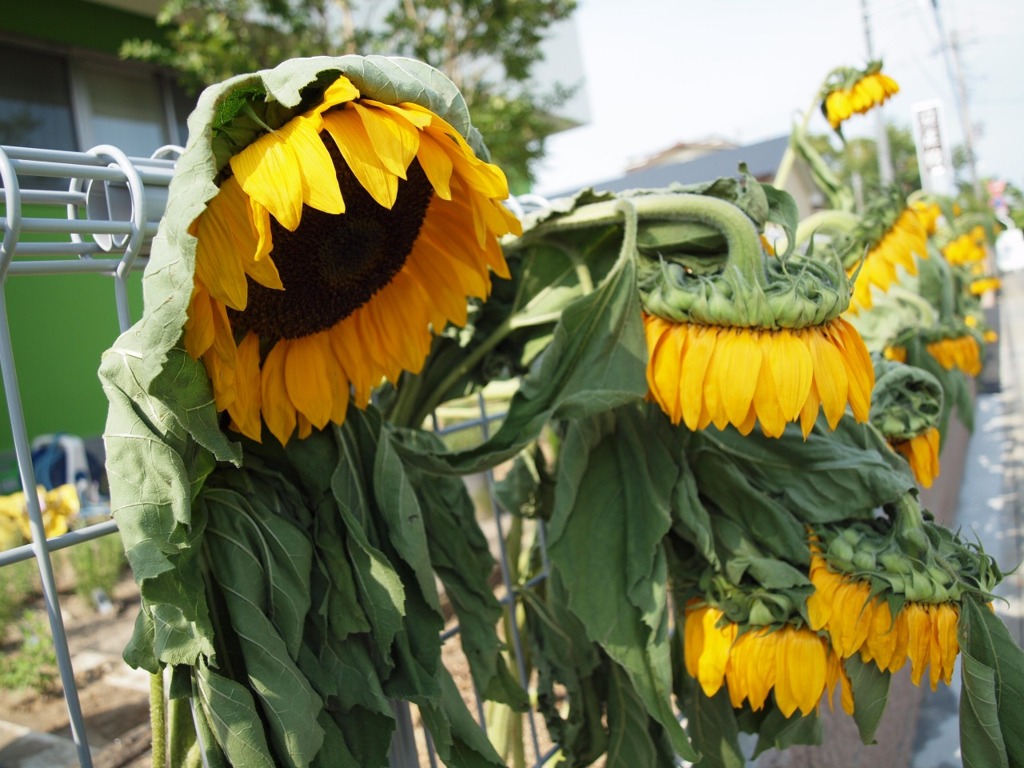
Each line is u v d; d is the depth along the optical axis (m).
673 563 1.35
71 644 4.63
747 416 1.06
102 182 0.95
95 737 3.40
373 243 1.13
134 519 0.83
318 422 1.09
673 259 1.21
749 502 1.26
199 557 0.92
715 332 1.07
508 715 1.84
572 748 1.56
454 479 1.41
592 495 1.29
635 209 1.17
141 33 7.67
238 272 0.85
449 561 1.30
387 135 0.86
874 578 1.15
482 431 1.75
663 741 1.58
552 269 1.40
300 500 1.07
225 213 0.86
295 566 0.98
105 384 0.84
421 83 0.91
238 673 0.94
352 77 0.87
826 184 2.51
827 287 1.06
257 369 1.06
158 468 0.83
